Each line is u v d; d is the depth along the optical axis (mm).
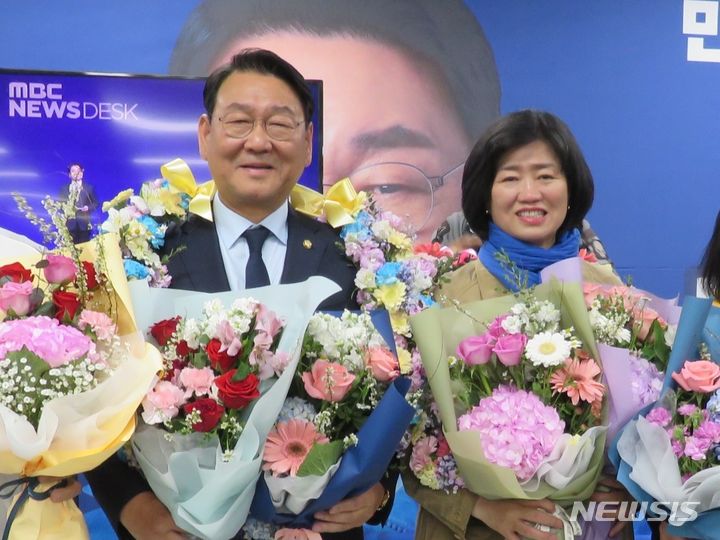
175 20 4043
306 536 1637
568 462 1612
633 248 4387
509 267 1995
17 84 3396
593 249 3053
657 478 1607
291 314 1652
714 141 4426
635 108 4352
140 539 1654
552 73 4293
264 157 1867
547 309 1722
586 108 4324
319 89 3389
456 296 2047
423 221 4223
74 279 1603
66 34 3955
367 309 1872
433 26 4199
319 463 1542
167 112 3504
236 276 1930
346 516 1654
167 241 1931
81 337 1491
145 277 1800
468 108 4242
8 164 3404
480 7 4230
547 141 1990
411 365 1782
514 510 1703
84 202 3309
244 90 1865
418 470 1775
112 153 3475
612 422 1688
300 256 1946
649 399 1684
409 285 1909
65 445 1467
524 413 1623
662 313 1870
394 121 4188
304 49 4121
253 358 1538
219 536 1535
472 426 1638
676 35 4363
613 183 4359
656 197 4395
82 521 1600
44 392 1423
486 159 2023
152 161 3504
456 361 1731
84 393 1445
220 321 1548
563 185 1994
